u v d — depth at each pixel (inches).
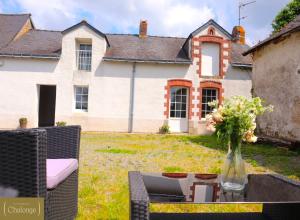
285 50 514.0
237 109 115.6
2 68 695.7
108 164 302.4
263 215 131.7
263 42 561.3
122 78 711.7
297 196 101.7
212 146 470.6
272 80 555.2
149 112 713.6
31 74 699.4
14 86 697.6
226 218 127.6
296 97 477.4
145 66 716.0
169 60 711.7
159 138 590.2
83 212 158.4
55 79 702.5
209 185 115.7
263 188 112.0
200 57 729.0
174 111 731.4
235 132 115.8
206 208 168.9
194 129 716.7
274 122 540.4
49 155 138.1
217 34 734.5
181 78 722.8
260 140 515.8
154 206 170.4
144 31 805.9
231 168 115.0
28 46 725.9
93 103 705.6
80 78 705.6
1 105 695.7
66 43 704.4
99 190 203.2
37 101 714.8
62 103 702.5
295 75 482.0
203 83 727.1
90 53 720.3
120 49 743.7
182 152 400.2
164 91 717.3
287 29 505.4
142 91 714.8
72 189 132.3
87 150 398.9
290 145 440.1
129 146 456.8
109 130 706.8
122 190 203.0
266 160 352.2
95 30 705.0
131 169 279.0
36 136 91.9
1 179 92.9
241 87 738.2
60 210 115.0
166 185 112.8
